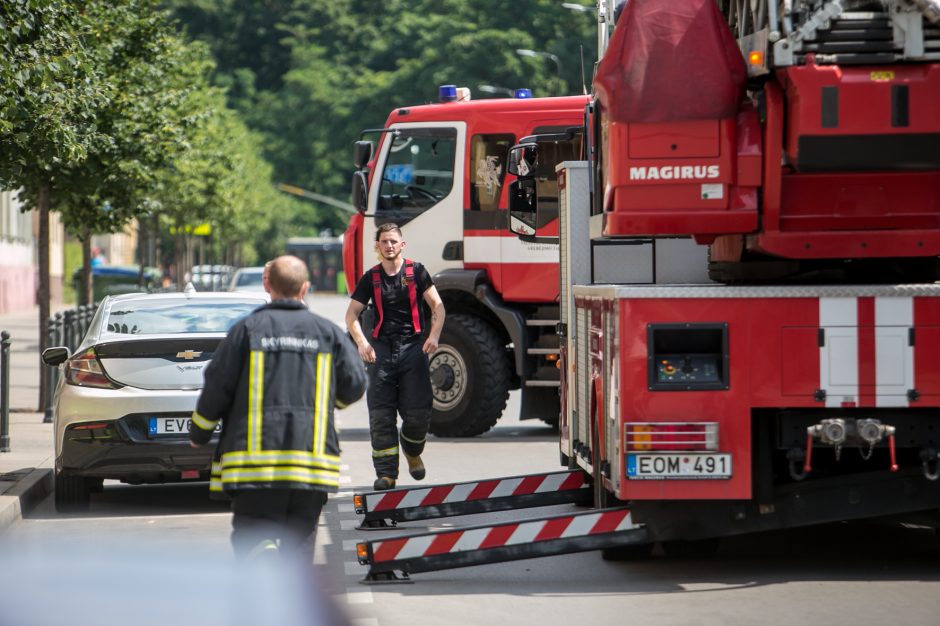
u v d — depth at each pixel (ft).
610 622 69.10
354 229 162.50
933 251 77.61
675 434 75.36
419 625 68.69
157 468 104.78
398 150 161.68
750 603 72.79
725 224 77.20
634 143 76.95
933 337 75.46
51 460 131.75
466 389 157.07
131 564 77.36
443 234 159.43
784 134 76.74
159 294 117.80
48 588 70.03
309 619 64.59
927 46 75.05
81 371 106.93
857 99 75.25
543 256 155.12
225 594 68.13
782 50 75.00
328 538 95.14
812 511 77.20
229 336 63.72
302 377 63.36
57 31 143.13
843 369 75.25
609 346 79.25
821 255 77.77
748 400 75.36
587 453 90.84
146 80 209.77
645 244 97.35
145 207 208.44
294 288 64.95
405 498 97.96
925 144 75.66
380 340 106.93
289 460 62.59
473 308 160.04
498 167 157.69
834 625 67.46
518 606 73.26
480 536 78.69
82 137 154.20
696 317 75.36
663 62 76.74
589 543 77.77
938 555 86.84
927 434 76.33
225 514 108.47
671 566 84.28
